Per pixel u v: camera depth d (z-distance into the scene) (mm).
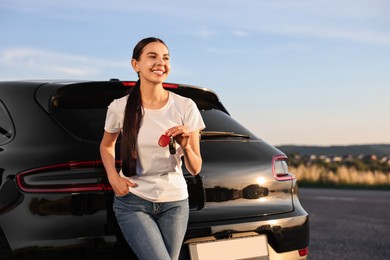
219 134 3598
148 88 2906
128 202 2906
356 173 22125
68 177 3004
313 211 10836
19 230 2980
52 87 3471
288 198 3725
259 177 3557
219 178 3361
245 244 3381
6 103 3527
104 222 3016
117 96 3562
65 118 3273
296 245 3648
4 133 3400
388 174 22000
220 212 3332
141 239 2855
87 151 3090
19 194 3020
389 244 7012
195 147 2967
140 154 2891
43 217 2969
